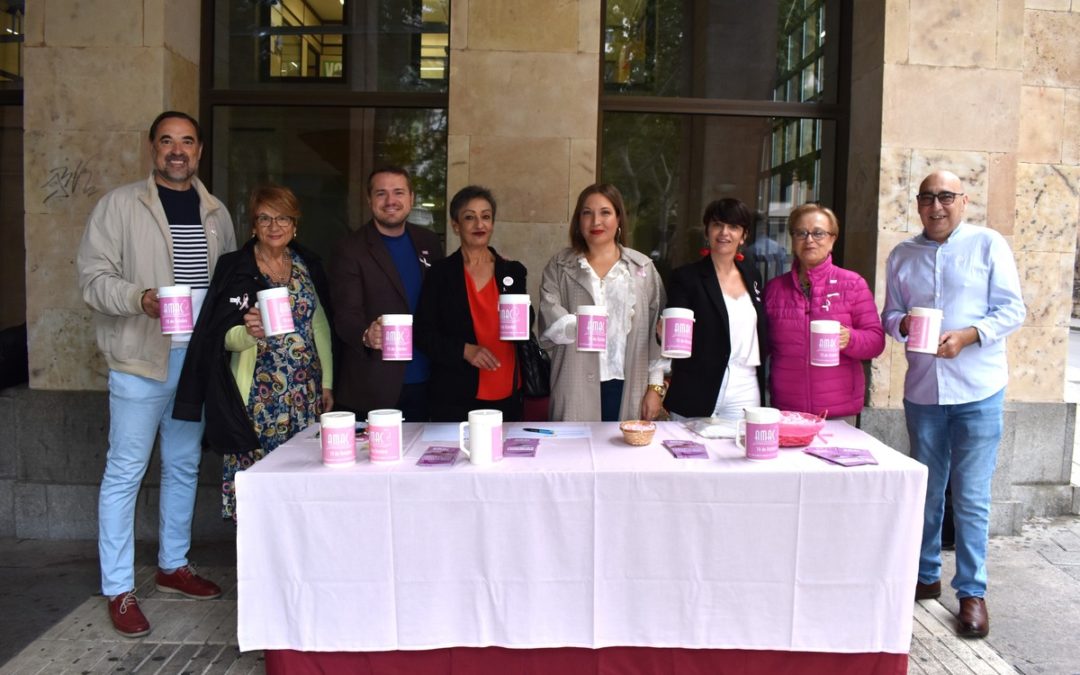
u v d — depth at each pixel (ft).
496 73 14.40
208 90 15.42
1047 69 15.35
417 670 8.75
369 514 8.44
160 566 12.21
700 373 11.23
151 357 11.05
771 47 15.80
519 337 9.71
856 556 8.52
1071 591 12.37
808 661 8.74
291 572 8.48
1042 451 15.74
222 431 10.61
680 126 15.74
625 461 8.82
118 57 13.94
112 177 14.07
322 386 11.88
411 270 12.12
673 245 15.94
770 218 16.03
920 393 11.32
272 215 10.79
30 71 14.01
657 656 8.75
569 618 8.58
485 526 8.46
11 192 15.98
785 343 11.25
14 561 13.51
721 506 8.45
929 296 11.14
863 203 15.05
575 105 14.47
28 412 14.39
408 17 15.38
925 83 14.34
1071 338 55.72
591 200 11.10
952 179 10.90
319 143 15.62
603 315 9.68
